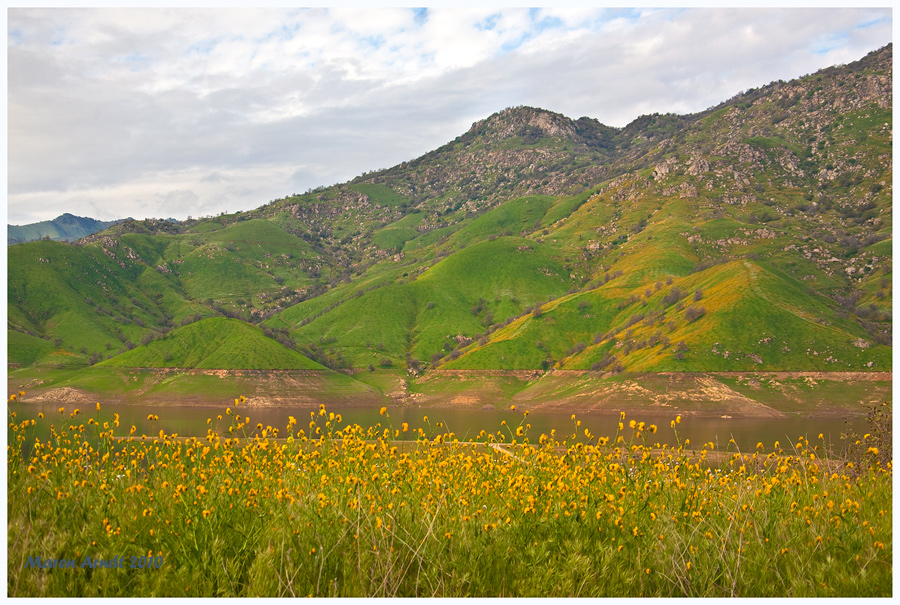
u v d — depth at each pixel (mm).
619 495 8023
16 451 7617
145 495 7496
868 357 105500
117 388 125250
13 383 128500
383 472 8398
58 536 6641
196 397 119938
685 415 99438
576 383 123625
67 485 7465
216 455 8492
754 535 7332
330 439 9500
